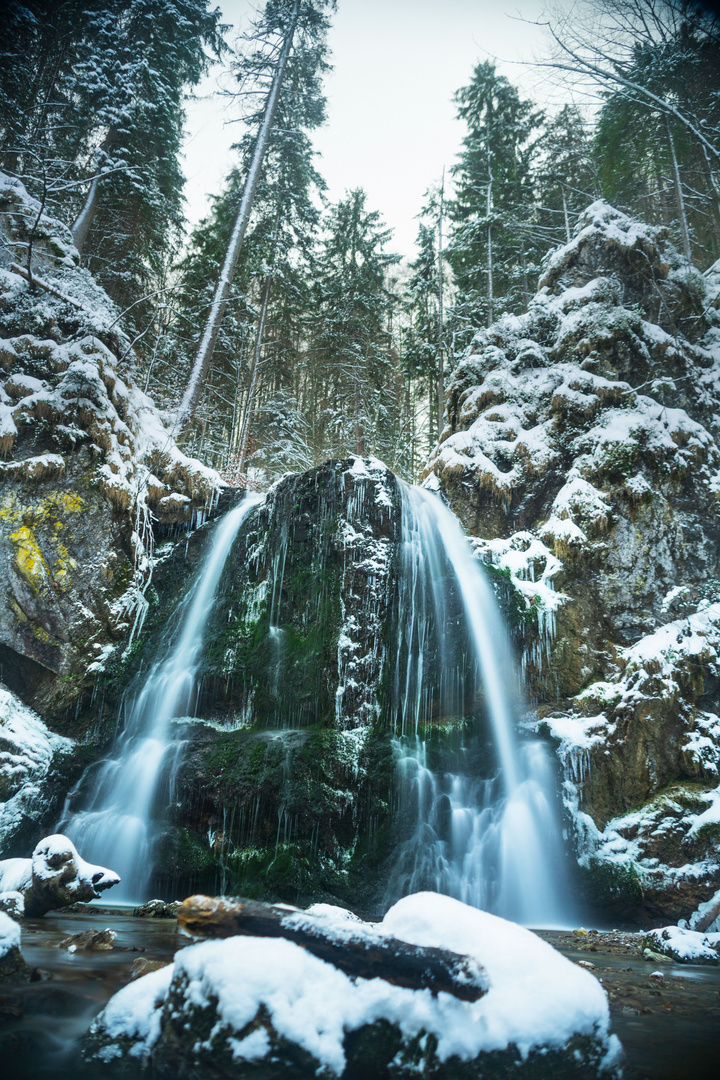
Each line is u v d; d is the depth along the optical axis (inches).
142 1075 92.1
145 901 290.0
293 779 301.1
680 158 732.0
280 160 979.9
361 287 1075.9
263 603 406.3
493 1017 90.7
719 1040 122.7
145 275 801.6
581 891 311.3
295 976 90.1
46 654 392.2
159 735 361.4
